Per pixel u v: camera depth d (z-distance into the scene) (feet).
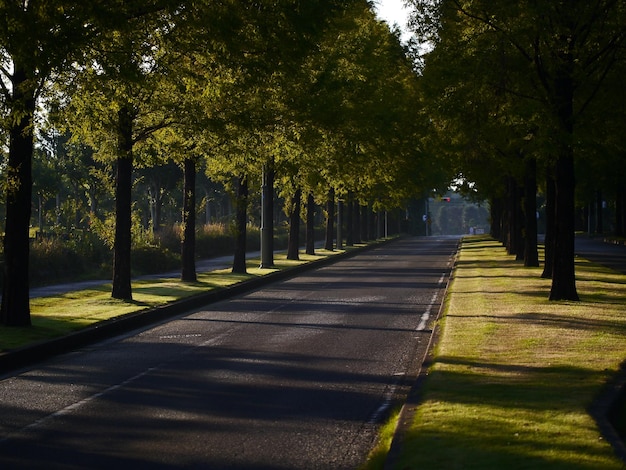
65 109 54.44
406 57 91.20
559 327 48.24
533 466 19.89
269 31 51.62
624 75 65.72
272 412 30.48
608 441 22.41
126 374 39.50
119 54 47.32
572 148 60.39
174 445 25.67
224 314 67.00
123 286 72.95
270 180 122.31
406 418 26.32
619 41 61.16
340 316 63.82
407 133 97.40
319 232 282.56
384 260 155.12
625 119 67.00
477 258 136.46
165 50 54.49
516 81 66.18
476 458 20.76
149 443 25.98
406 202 293.64
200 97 62.39
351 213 220.64
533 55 65.21
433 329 53.31
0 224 114.32
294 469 22.90
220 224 193.57
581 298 66.18
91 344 50.98
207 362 42.73
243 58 51.72
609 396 28.91
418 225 428.56
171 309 68.23
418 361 42.34
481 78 65.41
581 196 230.27
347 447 25.29
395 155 104.06
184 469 22.95
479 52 65.36
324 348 47.14
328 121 68.80
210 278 100.22
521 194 124.57
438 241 271.69
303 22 51.13
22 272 53.01
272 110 66.39
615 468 19.60
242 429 27.78
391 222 336.70
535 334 45.42
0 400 33.32
